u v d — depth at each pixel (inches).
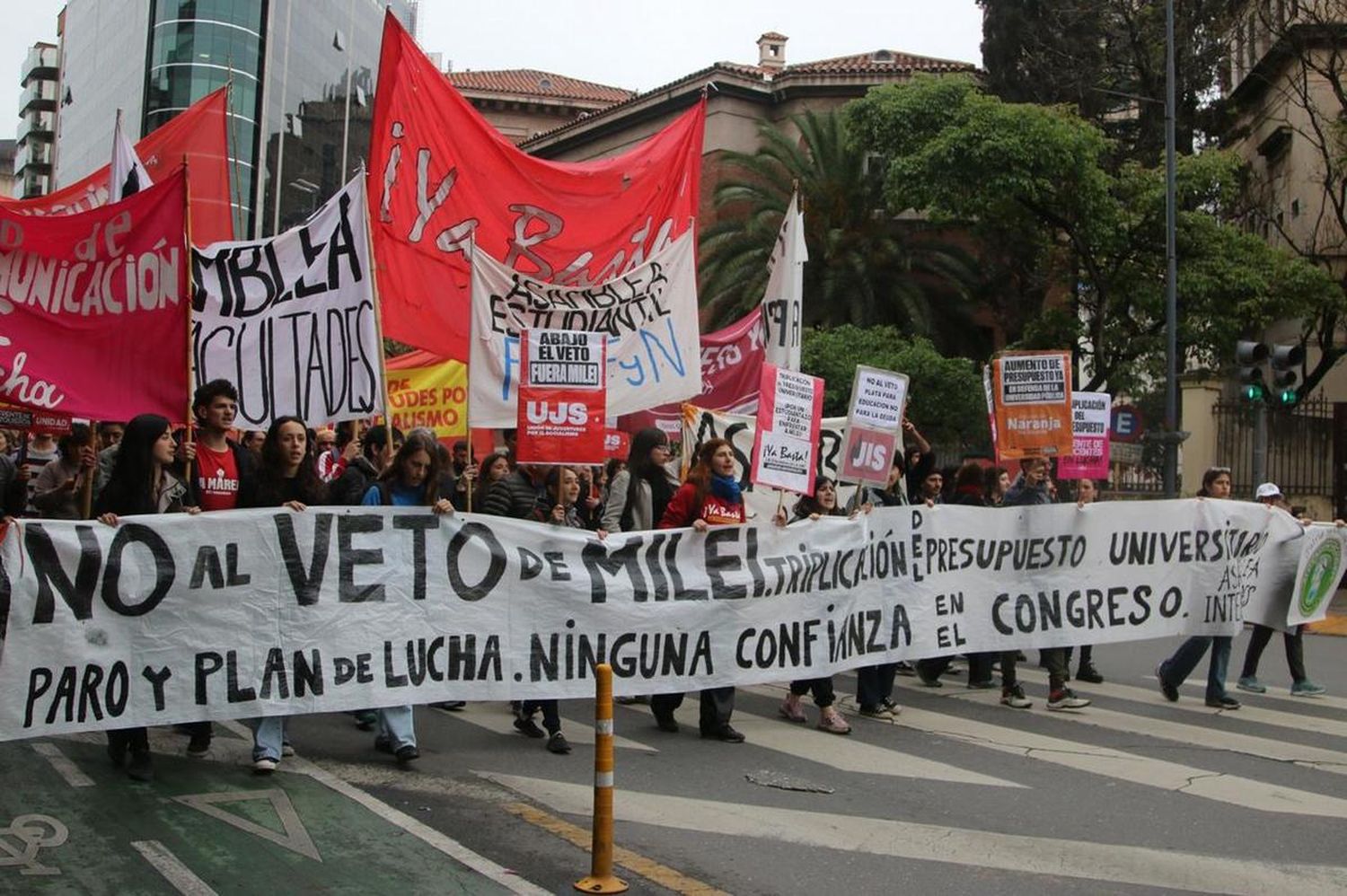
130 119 2650.1
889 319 1203.2
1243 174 1120.8
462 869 213.2
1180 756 318.3
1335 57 965.8
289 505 274.4
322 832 231.0
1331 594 428.5
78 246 277.9
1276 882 219.5
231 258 332.5
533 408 322.7
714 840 236.5
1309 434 922.7
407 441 297.3
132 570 256.5
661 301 408.2
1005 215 957.8
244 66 2551.7
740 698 401.4
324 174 2888.8
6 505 388.5
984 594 377.7
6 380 270.2
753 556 333.7
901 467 428.8
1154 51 1164.5
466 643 293.0
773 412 348.5
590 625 309.7
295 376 334.0
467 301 398.6
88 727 250.5
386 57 393.7
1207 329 934.4
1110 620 387.2
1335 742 340.5
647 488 375.2
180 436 335.0
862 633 354.0
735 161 1222.9
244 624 267.3
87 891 197.9
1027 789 281.0
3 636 242.8
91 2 3078.2
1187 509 397.1
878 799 269.9
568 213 414.0
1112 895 211.0
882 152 1010.1
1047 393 384.5
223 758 286.8
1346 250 1037.8
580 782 278.5
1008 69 1203.9
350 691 277.7
